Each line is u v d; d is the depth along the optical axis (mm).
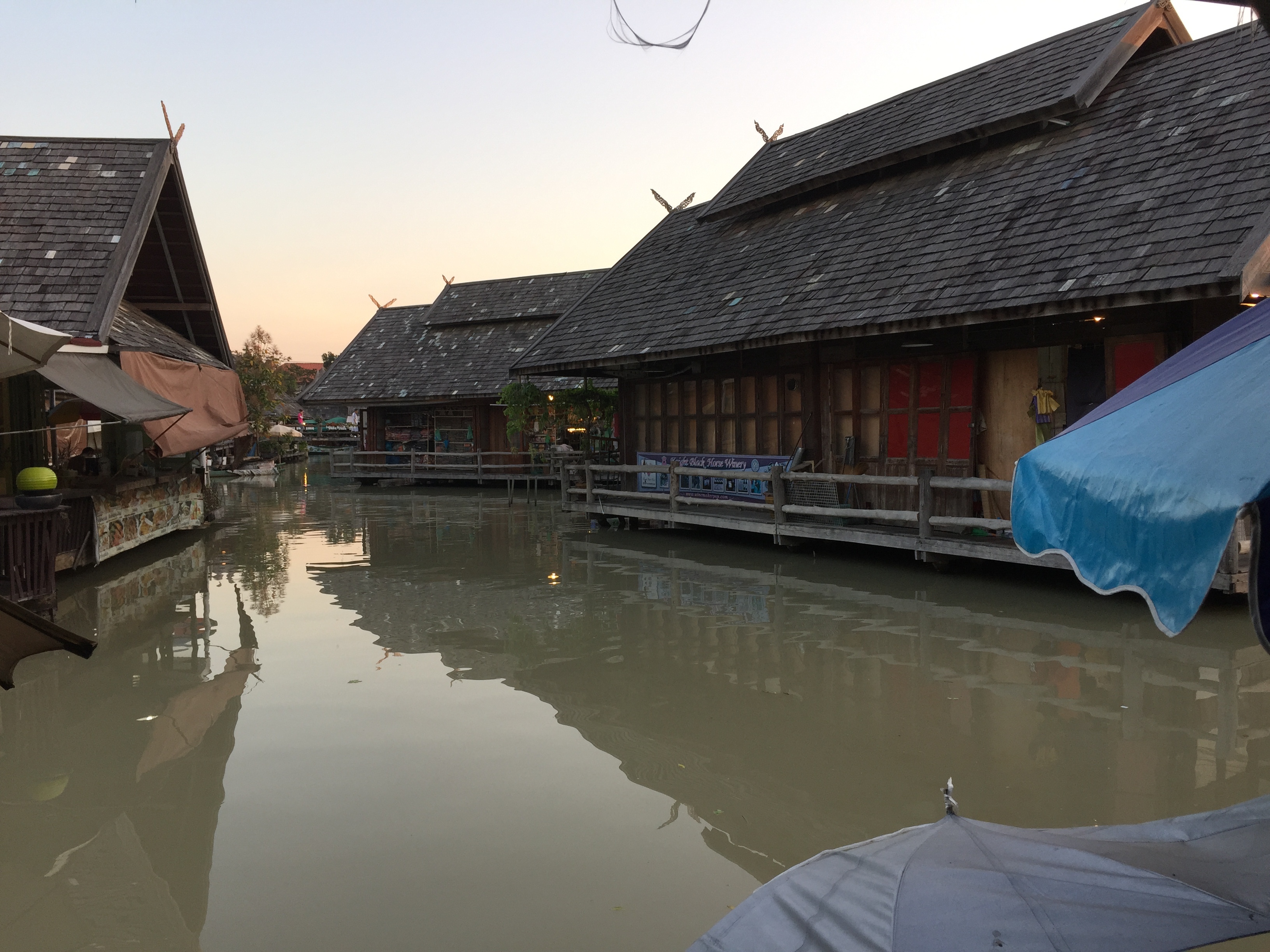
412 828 4273
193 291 17438
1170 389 2682
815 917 1899
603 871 3854
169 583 10820
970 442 11023
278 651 7570
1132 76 11398
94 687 6621
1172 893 1893
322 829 4273
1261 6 2697
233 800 4613
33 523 8336
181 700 6309
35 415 12141
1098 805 4406
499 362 27219
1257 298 8352
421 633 8164
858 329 10633
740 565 11477
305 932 3406
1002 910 1809
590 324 16297
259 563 12305
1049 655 7020
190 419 13523
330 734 5570
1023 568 10492
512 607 9172
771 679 6582
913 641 7523
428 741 5426
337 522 17391
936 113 13445
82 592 10289
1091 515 2543
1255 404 2242
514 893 3674
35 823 4418
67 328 11195
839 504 12352
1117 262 8703
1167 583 2207
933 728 5539
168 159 14211
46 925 3500
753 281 13586
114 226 12820
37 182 13547
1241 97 9570
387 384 28141
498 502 21594
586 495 17141
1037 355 10289
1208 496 2082
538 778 4852
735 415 14375
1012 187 11109
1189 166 9227
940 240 11141
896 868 2027
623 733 5527
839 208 13805
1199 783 4648
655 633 8008
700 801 4543
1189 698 5973
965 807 4395
